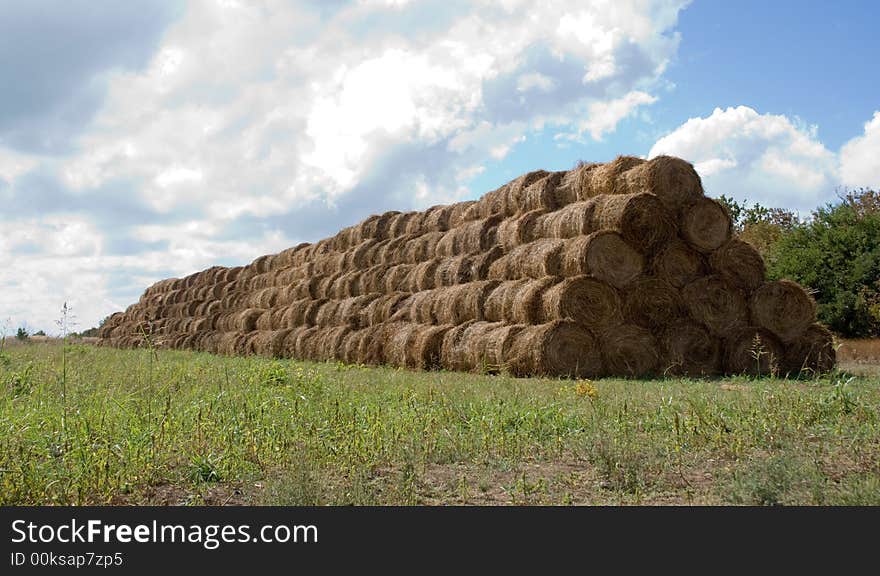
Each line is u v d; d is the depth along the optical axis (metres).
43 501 6.34
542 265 18.58
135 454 7.32
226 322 36.91
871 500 5.93
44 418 8.54
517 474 7.38
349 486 6.68
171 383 12.52
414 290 24.39
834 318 27.72
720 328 18.42
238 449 7.80
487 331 18.97
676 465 7.55
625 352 17.66
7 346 21.03
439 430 8.80
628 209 17.77
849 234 28.52
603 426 8.61
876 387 11.98
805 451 7.55
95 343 50.12
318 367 18.50
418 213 27.36
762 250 35.22
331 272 30.52
